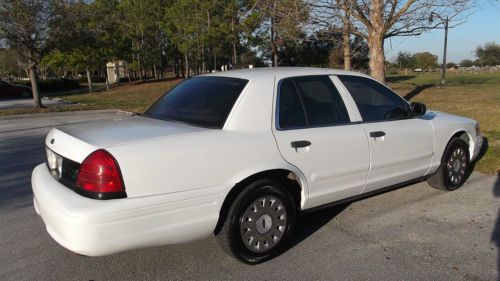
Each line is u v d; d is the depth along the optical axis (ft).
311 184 12.53
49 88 118.32
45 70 185.16
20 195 17.72
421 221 14.76
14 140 31.68
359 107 14.12
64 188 10.19
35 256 12.29
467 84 95.20
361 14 32.96
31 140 31.63
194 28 97.91
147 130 11.09
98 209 9.28
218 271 11.43
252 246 11.58
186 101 13.00
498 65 286.87
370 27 33.86
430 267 11.57
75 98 81.82
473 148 18.54
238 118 11.46
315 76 13.46
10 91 90.53
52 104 67.46
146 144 10.02
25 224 14.60
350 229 14.14
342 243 13.09
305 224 14.58
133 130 11.12
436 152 16.55
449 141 17.25
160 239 10.10
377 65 34.22
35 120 45.47
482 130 30.22
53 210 9.70
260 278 11.07
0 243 13.14
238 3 68.74
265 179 11.62
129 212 9.53
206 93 12.76
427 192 17.79
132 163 9.67
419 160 15.87
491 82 107.96
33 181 11.55
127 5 114.42
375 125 14.15
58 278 11.11
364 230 14.06
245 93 11.84
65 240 9.50
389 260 11.98
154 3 118.93
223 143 10.81
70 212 9.28
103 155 9.56
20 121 44.52
